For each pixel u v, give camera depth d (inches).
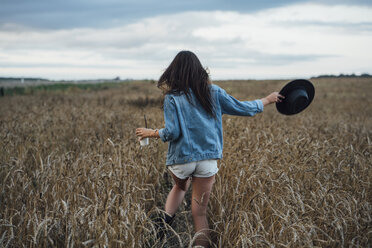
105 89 1298.0
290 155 161.3
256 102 107.1
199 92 97.0
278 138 210.4
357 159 152.9
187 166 99.8
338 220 96.7
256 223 105.8
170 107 97.0
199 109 98.6
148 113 357.4
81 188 121.1
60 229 94.0
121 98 668.7
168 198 119.2
